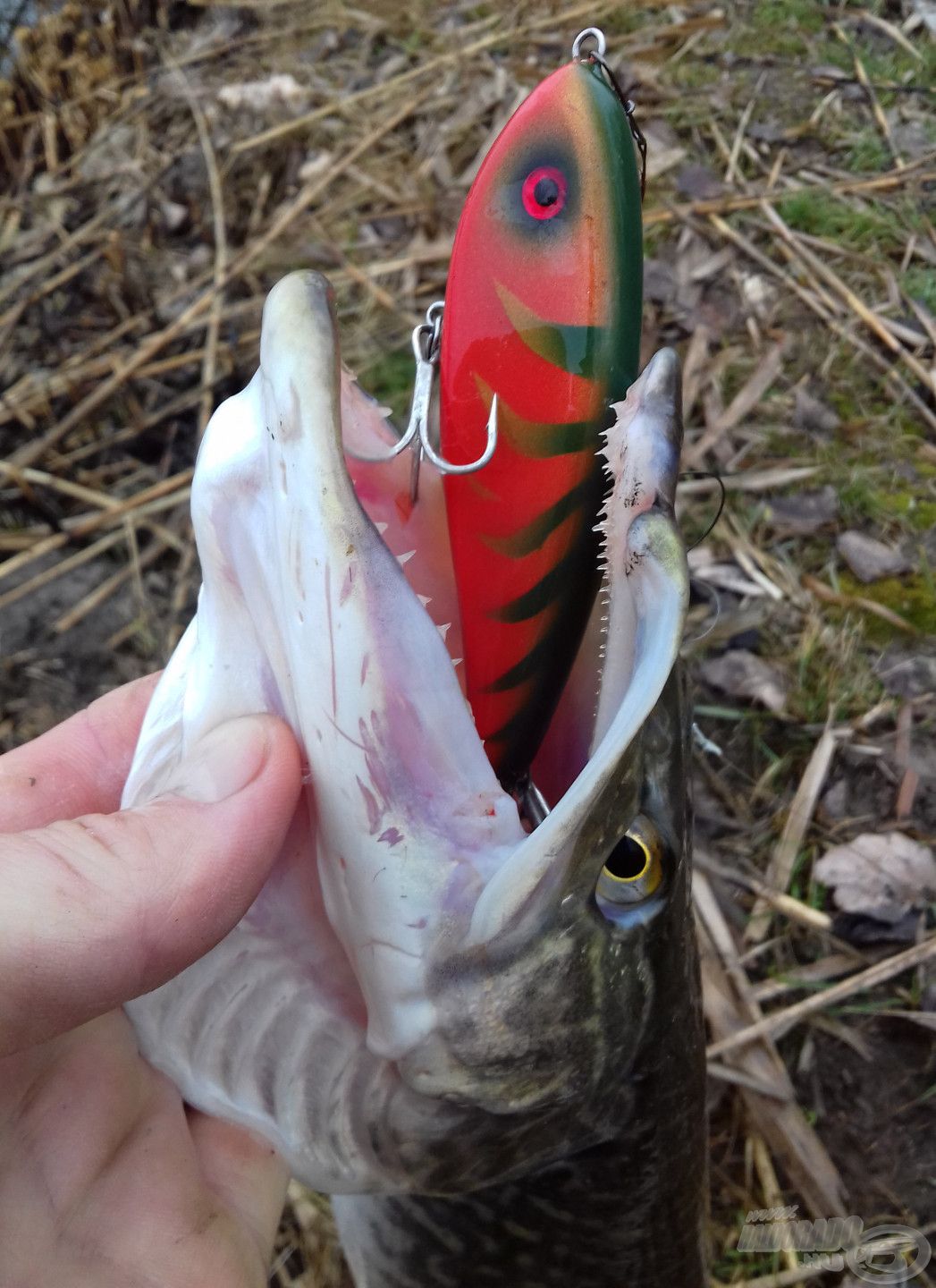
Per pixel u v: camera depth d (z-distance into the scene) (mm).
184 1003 217
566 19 732
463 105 685
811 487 540
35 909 177
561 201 166
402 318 597
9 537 556
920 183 646
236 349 604
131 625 530
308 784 194
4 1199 209
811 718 481
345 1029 206
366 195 654
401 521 200
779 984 432
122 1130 228
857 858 449
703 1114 256
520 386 171
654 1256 257
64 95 735
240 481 179
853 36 726
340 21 750
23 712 504
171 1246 224
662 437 171
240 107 704
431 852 177
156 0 773
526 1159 216
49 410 591
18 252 661
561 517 174
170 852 186
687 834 213
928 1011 422
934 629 498
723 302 603
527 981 182
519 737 191
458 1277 273
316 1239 402
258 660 196
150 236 656
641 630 164
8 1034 180
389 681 169
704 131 677
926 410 558
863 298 603
